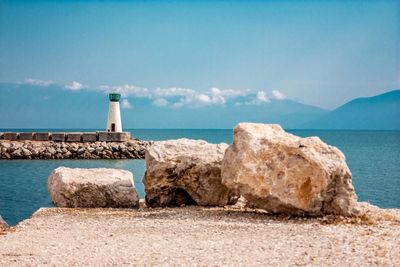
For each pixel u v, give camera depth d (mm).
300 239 15836
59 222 20062
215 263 13031
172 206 24938
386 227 17719
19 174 57406
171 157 24531
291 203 19281
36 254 14438
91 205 24516
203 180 24062
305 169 19250
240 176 20125
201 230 17641
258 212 21672
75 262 13445
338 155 19578
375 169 63156
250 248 14719
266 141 20469
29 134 84438
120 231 17859
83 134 84125
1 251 14844
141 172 60750
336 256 13578
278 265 12805
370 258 13320
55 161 74688
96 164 70438
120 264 13156
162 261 13352
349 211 19141
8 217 31609
